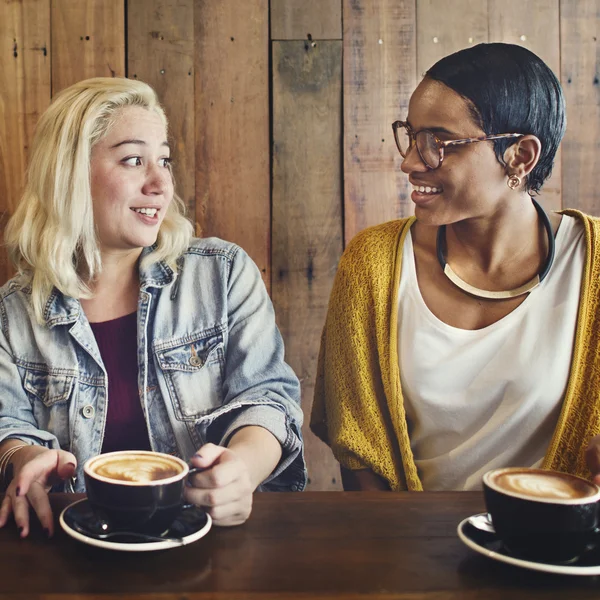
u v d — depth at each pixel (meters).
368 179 2.01
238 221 2.02
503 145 1.20
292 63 1.99
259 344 1.45
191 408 1.43
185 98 1.99
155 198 1.41
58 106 1.42
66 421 1.42
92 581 0.76
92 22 1.98
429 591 0.74
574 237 1.31
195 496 0.89
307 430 2.05
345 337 1.42
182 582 0.75
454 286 1.34
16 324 1.46
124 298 1.49
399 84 1.99
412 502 0.98
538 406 1.27
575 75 2.00
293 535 0.87
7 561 0.81
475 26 1.99
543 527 0.75
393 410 1.34
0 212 2.01
